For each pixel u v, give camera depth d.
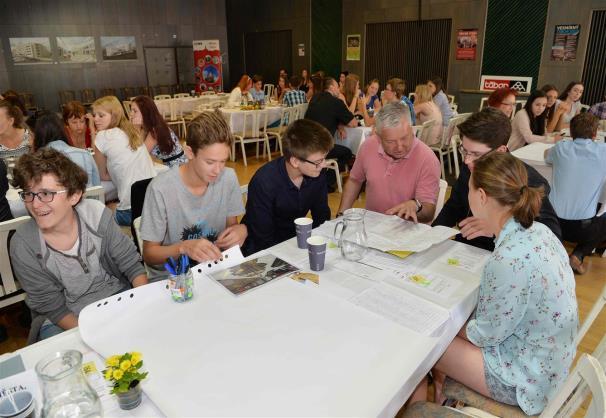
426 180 2.20
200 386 0.96
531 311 1.25
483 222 1.52
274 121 6.89
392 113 2.04
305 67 10.63
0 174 2.20
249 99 8.13
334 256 1.62
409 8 8.55
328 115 4.96
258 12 11.32
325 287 1.38
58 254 1.45
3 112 3.07
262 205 1.98
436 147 5.40
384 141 2.11
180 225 1.77
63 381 0.82
